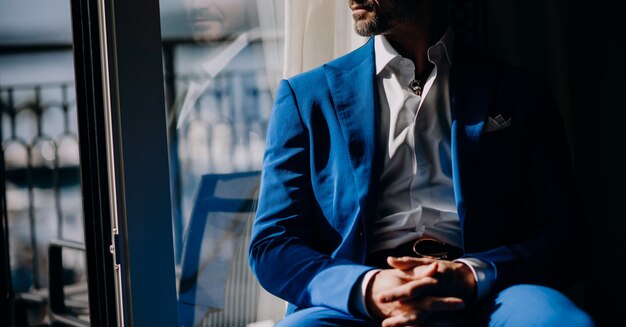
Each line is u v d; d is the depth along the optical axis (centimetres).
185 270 206
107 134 187
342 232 162
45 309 620
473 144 164
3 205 414
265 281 155
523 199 169
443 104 171
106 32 179
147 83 183
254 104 217
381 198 167
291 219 161
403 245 165
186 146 208
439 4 176
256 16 216
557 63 242
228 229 213
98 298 191
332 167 166
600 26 253
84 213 190
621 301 254
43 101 777
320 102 169
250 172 217
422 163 167
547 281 155
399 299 139
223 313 211
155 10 183
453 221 167
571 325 131
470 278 147
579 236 160
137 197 182
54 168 749
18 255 681
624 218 255
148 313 184
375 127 166
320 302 148
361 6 168
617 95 255
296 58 209
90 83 187
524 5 243
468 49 178
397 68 172
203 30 209
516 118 169
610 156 255
